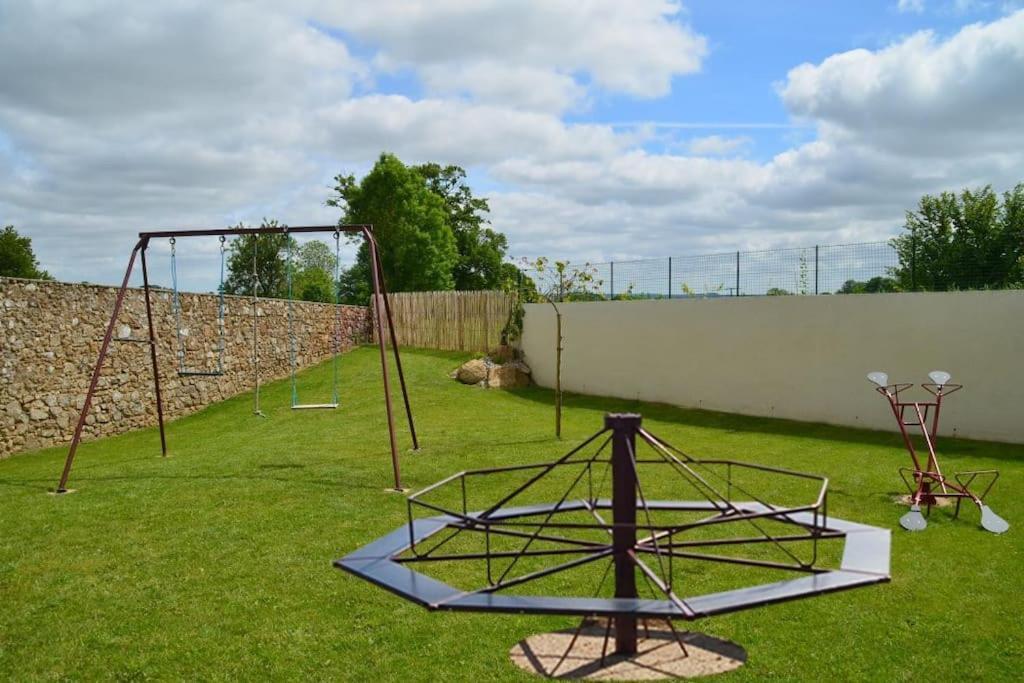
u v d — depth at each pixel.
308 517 9.35
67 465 10.81
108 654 6.13
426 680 5.70
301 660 6.05
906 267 16.20
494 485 10.84
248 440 14.91
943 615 6.73
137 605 6.98
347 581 7.49
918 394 14.40
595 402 19.77
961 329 13.81
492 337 24.86
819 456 12.85
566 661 5.66
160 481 11.16
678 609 3.87
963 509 9.75
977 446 13.18
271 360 23.06
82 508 9.81
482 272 53.59
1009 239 17.08
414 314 27.67
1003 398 13.37
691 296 18.77
